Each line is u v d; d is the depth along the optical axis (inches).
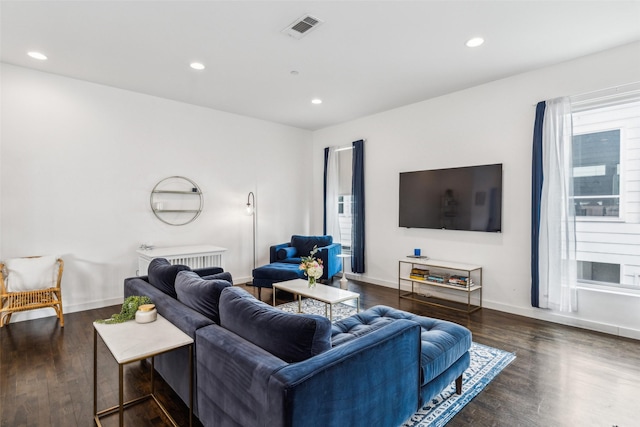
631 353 109.7
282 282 157.8
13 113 138.6
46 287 136.5
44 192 146.0
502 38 116.3
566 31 111.5
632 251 126.2
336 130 237.6
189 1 94.9
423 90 167.9
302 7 98.0
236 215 212.8
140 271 165.8
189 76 150.3
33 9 98.2
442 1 95.2
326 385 50.4
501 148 154.0
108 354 110.1
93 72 145.9
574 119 137.1
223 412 59.8
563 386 90.0
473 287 157.5
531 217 143.3
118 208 166.2
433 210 178.7
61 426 73.7
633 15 101.7
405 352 66.9
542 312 142.5
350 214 230.7
